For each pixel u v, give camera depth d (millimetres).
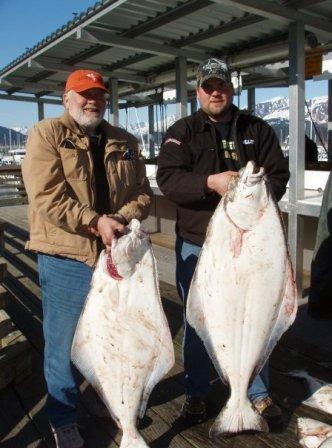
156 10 4660
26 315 4293
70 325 2395
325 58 6840
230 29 5148
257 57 6090
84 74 2273
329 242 3066
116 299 2057
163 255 6633
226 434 2273
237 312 2113
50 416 2463
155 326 2072
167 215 7793
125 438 2107
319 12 4656
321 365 3297
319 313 3195
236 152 2531
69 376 2432
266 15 4281
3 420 2764
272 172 2578
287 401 2879
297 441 2494
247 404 2178
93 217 2219
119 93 9492
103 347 2088
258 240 2066
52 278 2375
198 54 6043
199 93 2484
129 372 2090
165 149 2541
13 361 3076
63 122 2307
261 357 2168
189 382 2672
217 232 2070
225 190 2293
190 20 4965
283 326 2164
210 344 2184
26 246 2465
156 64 7062
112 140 2447
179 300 4566
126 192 2512
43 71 7273
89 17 4855
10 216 10320
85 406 2875
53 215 2209
